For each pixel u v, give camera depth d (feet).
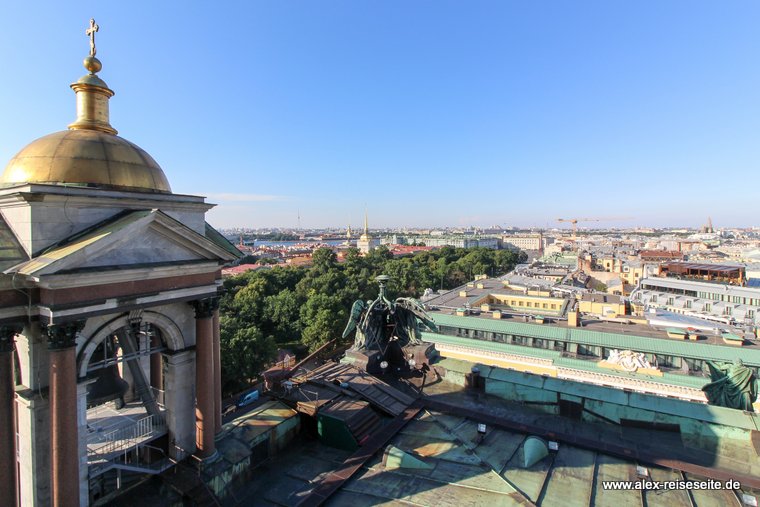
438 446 90.89
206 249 77.10
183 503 73.87
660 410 105.09
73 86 76.95
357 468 82.84
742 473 87.20
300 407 99.19
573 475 82.43
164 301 72.69
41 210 60.64
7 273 56.80
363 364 123.75
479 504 73.15
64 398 60.64
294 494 78.59
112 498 72.69
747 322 364.79
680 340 248.52
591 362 248.32
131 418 88.07
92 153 68.69
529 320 298.35
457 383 127.13
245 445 85.51
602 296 382.63
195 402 82.33
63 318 59.52
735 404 159.12
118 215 69.10
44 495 65.21
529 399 115.65
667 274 645.51
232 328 302.86
